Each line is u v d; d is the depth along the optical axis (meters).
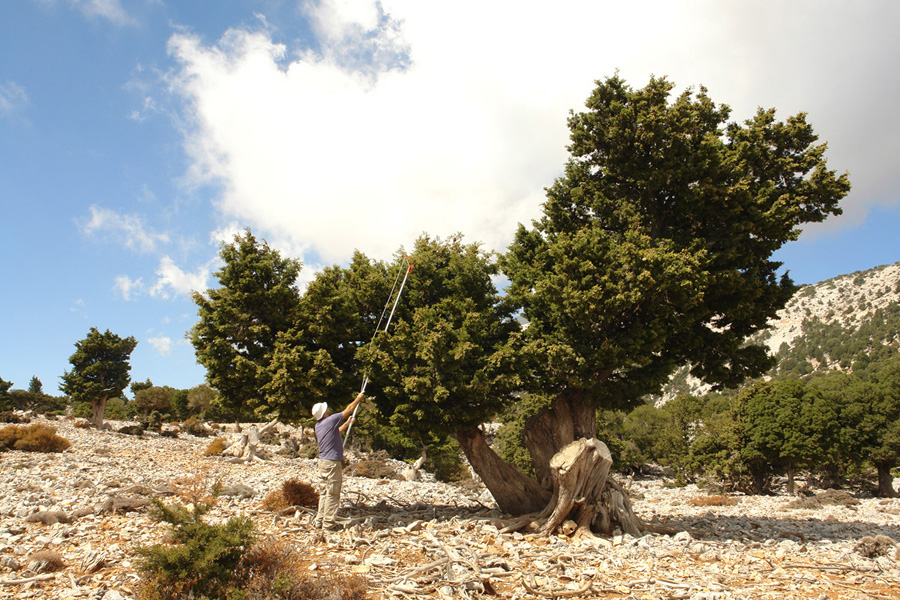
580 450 12.02
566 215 14.78
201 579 5.58
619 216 13.89
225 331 12.76
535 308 13.16
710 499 34.56
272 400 11.99
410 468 34.25
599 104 13.99
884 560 11.17
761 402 49.22
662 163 13.34
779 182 14.35
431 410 11.80
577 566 9.64
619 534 12.42
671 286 11.52
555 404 13.86
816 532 16.31
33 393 70.81
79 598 6.07
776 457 47.78
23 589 6.35
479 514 13.88
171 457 27.84
